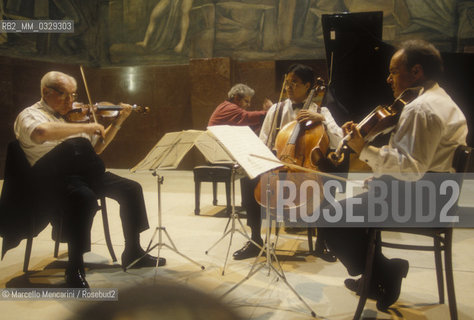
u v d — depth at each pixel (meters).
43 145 2.67
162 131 8.25
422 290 2.48
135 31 8.87
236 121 4.11
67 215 2.52
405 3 7.75
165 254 3.12
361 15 4.28
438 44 7.68
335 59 4.53
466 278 2.66
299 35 8.30
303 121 2.99
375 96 4.56
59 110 2.75
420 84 1.93
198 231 3.74
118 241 3.47
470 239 3.48
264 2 8.38
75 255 2.50
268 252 2.34
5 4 7.76
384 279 2.11
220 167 4.31
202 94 7.62
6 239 2.64
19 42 8.00
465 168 1.78
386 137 3.67
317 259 3.01
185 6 8.64
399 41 7.88
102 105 3.25
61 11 8.41
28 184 2.60
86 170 2.79
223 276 2.68
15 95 7.00
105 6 8.90
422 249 2.09
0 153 6.79
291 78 3.23
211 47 8.64
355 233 2.06
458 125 1.83
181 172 7.69
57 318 2.12
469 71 5.52
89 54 8.89
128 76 8.31
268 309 2.22
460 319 2.11
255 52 8.52
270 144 3.31
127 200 2.81
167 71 8.12
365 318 2.13
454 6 7.52
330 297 2.38
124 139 8.41
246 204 3.06
